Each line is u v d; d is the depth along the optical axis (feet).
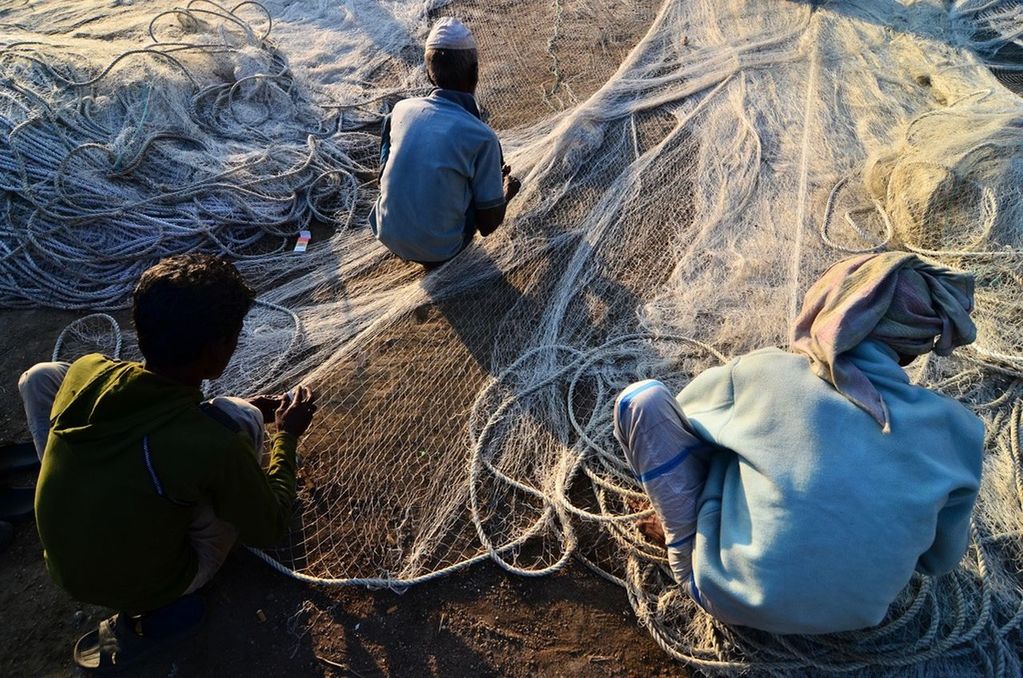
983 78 14.71
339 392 10.16
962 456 6.14
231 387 10.15
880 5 17.49
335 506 8.88
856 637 7.27
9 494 8.84
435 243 10.89
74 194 12.41
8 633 7.81
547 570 8.20
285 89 15.64
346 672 7.52
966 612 7.39
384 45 17.51
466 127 10.22
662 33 17.24
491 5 19.22
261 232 12.98
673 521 6.97
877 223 12.07
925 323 6.13
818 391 6.15
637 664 7.55
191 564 7.49
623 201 12.82
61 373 7.89
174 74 14.66
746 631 7.46
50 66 14.21
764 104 14.74
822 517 5.79
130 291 11.83
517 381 10.12
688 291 11.07
